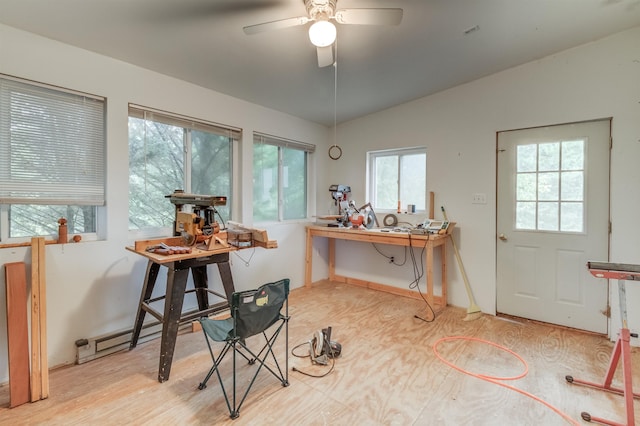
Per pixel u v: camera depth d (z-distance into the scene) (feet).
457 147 10.90
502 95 9.93
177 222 7.89
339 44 7.61
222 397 5.95
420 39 7.55
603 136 8.48
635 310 8.15
